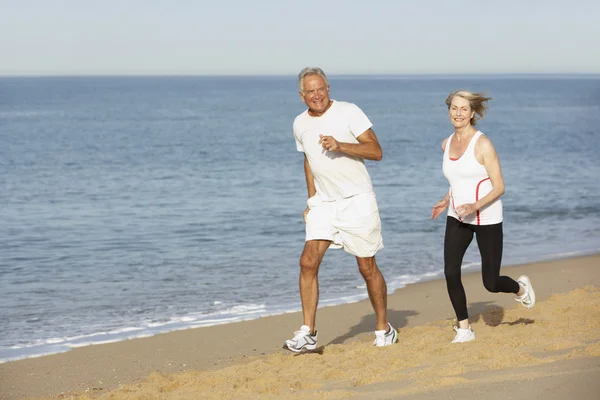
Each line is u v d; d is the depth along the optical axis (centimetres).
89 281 1129
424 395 434
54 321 911
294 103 12325
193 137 4694
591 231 1515
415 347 617
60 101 12812
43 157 3309
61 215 1758
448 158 607
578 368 459
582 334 605
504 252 1312
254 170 2755
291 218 1702
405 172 2619
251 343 795
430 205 1870
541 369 469
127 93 19062
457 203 604
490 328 687
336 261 1233
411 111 8719
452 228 616
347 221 623
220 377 557
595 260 1223
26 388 652
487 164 587
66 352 773
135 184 2361
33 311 959
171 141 4341
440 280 1108
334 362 588
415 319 862
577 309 770
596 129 5022
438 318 863
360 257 638
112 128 5644
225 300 1007
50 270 1205
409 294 1010
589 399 396
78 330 867
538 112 7844
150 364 724
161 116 7806
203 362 722
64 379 679
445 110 8944
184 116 7844
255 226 1600
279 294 1039
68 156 3366
